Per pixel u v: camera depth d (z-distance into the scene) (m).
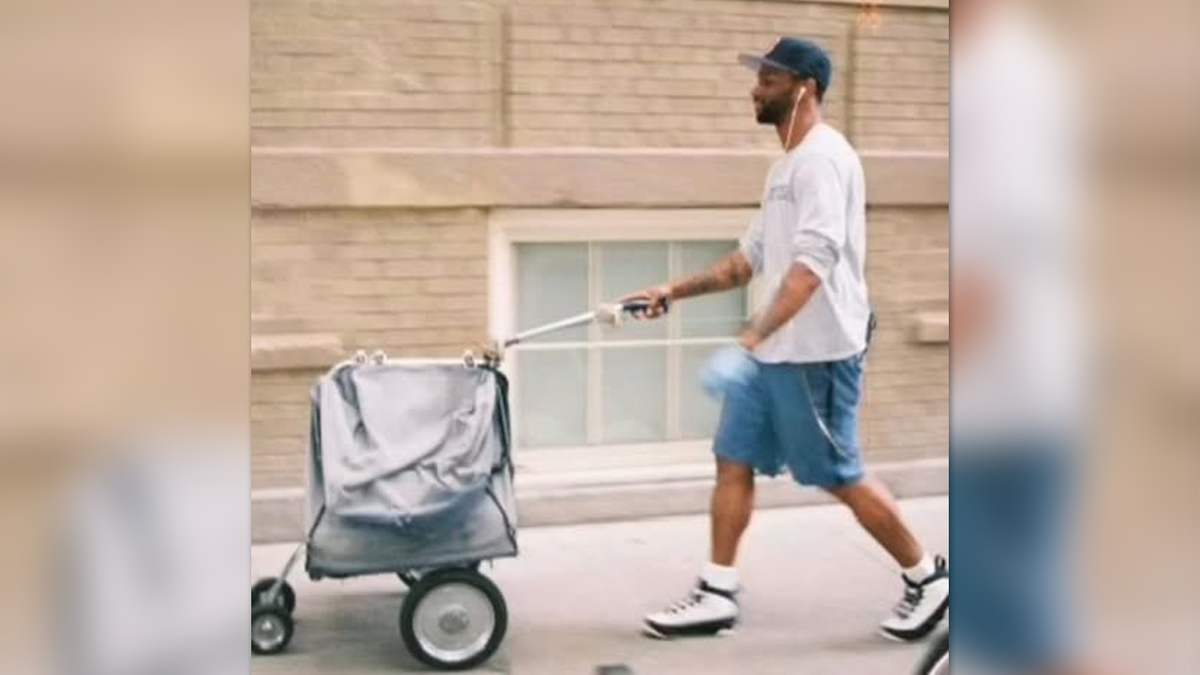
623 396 6.43
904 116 6.46
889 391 6.53
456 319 6.05
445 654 4.64
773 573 5.65
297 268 5.86
